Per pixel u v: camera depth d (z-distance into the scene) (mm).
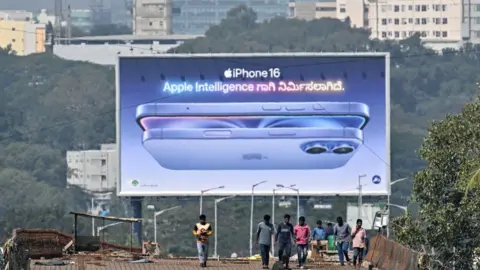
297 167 97938
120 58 97312
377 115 97562
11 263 54750
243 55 97938
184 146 97875
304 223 61438
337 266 62875
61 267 60781
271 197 100812
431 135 68312
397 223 68250
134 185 97688
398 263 57406
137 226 98938
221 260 68688
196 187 98000
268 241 59906
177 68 97750
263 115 98000
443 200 67438
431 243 66625
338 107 97750
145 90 97562
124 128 97688
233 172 98125
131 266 62594
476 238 66312
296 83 98000
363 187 97562
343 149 97625
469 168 63500
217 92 97875
